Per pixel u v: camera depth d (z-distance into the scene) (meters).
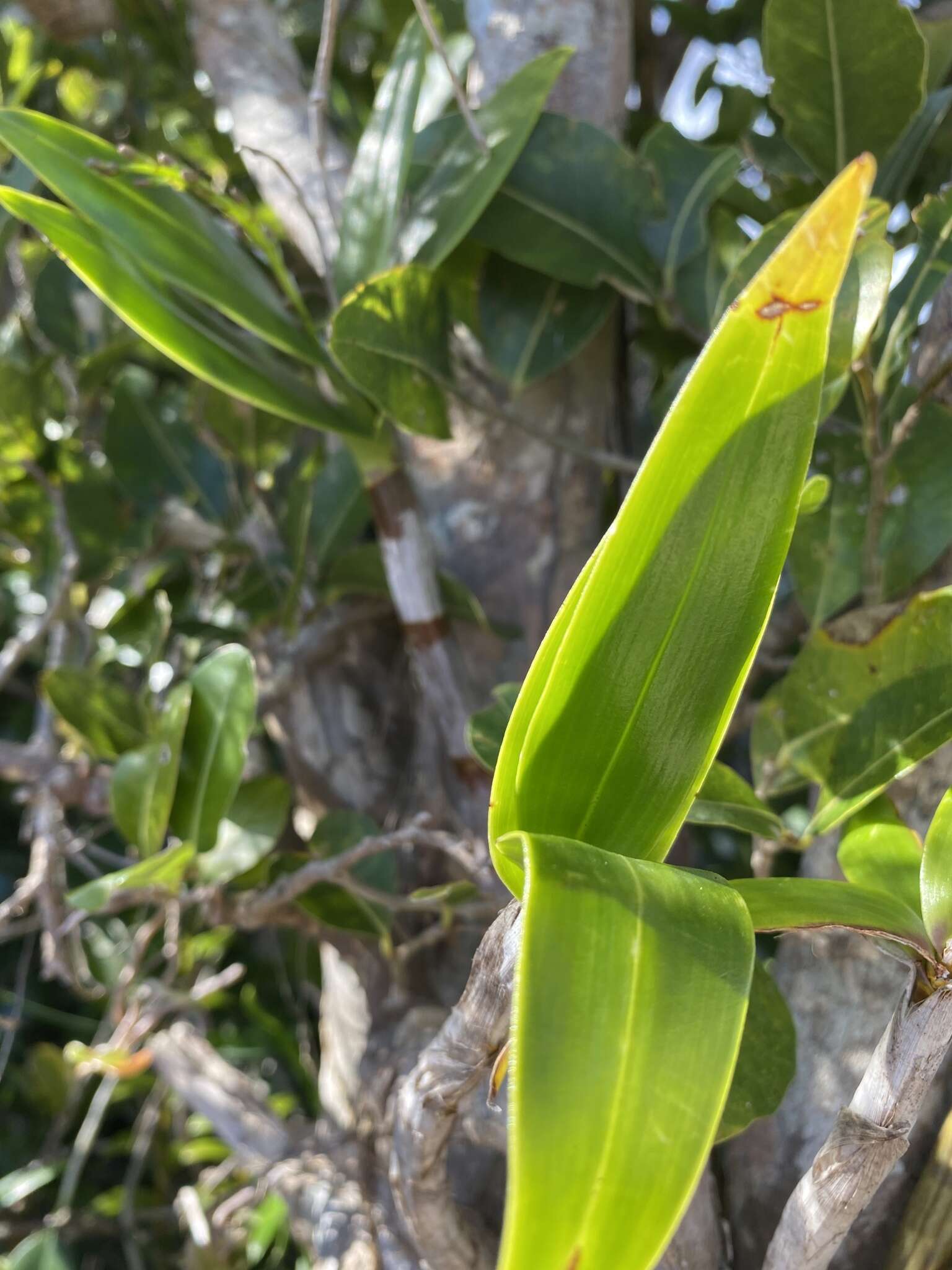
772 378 0.12
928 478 0.26
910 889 0.19
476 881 0.26
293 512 0.37
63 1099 0.52
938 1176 0.21
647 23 0.44
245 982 0.57
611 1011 0.10
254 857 0.29
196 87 0.46
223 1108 0.36
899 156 0.31
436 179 0.30
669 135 0.33
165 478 0.41
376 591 0.37
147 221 0.24
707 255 0.33
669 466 0.12
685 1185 0.09
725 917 0.11
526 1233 0.09
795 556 0.27
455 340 0.34
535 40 0.33
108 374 0.43
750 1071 0.21
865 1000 0.24
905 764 0.21
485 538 0.34
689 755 0.13
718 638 0.13
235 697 0.28
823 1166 0.16
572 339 0.32
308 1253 0.41
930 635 0.21
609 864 0.11
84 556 0.40
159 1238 0.53
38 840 0.33
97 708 0.32
